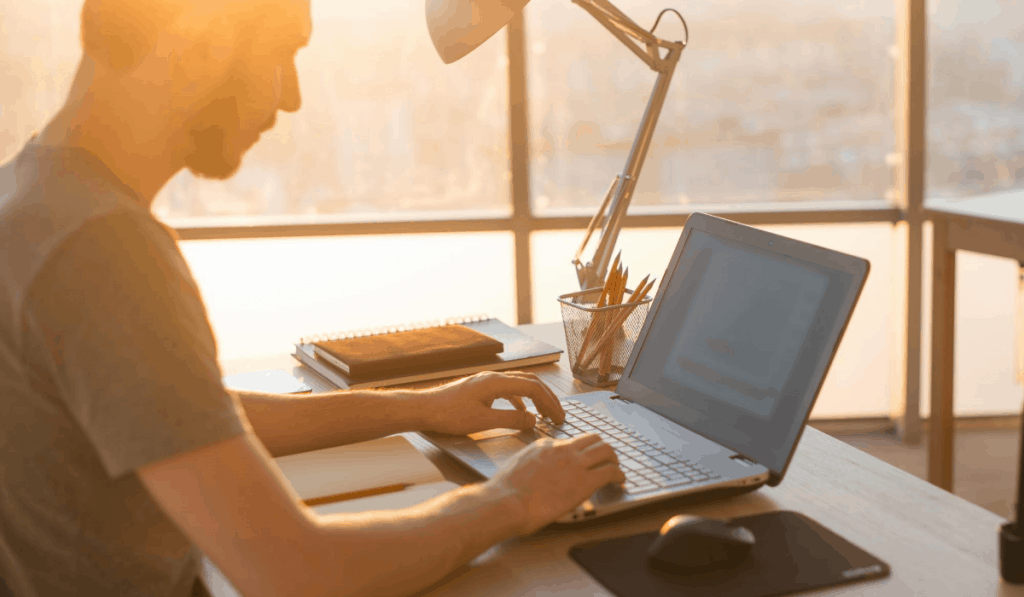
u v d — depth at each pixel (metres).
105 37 0.69
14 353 0.66
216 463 0.64
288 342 3.37
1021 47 3.15
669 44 1.47
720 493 0.90
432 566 0.73
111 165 0.71
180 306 0.66
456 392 1.07
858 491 0.94
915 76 3.15
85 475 0.69
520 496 0.81
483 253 3.35
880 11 3.17
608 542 0.84
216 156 0.78
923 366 3.31
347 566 0.68
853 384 3.41
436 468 0.97
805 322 0.96
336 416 1.04
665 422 1.06
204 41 0.72
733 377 1.02
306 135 3.23
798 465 1.01
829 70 3.22
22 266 0.65
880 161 3.28
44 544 0.71
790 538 0.83
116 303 0.63
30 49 3.08
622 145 3.28
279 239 3.29
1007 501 2.77
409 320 3.38
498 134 3.26
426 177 3.29
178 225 3.23
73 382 0.64
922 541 0.82
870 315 3.36
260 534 0.64
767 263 1.04
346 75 3.20
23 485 0.69
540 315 3.39
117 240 0.65
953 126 3.21
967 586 0.74
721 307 1.08
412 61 3.20
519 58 3.16
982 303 3.31
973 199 2.57
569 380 1.32
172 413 0.63
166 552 0.75
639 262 3.33
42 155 0.70
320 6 3.14
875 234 3.31
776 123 3.26
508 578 0.79
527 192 3.25
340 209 3.29
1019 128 3.20
